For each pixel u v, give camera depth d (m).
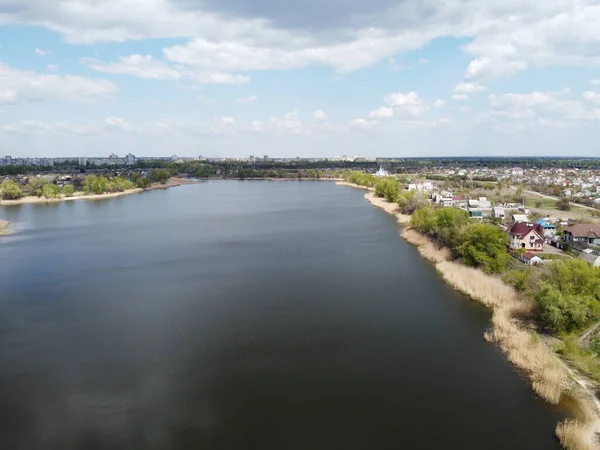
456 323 52.28
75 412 35.72
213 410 35.72
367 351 45.38
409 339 48.09
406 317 54.19
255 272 74.38
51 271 76.44
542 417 34.41
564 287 50.34
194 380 40.25
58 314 56.31
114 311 57.09
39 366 43.09
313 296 61.91
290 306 58.09
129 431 33.28
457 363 42.84
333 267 77.12
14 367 42.91
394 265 78.12
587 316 47.50
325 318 54.00
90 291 65.25
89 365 43.16
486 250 70.19
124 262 82.31
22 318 55.12
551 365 40.53
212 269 76.62
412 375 40.72
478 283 63.19
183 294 63.38
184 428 33.53
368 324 52.12
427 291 63.81
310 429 33.25
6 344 47.88
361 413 35.16
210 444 31.69
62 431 33.38
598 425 33.19
